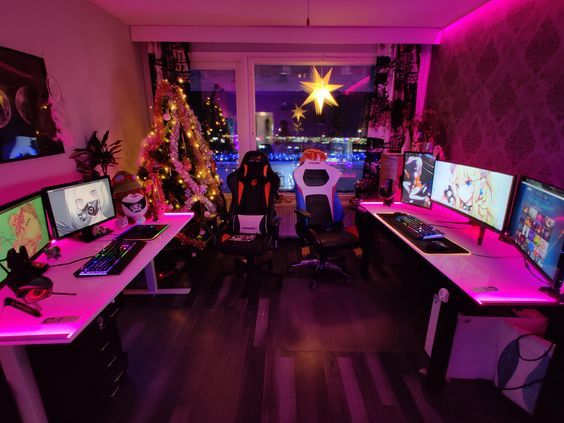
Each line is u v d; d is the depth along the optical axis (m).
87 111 2.77
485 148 2.77
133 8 2.96
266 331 2.43
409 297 2.91
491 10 2.68
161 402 1.81
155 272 3.18
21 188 2.05
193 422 1.69
